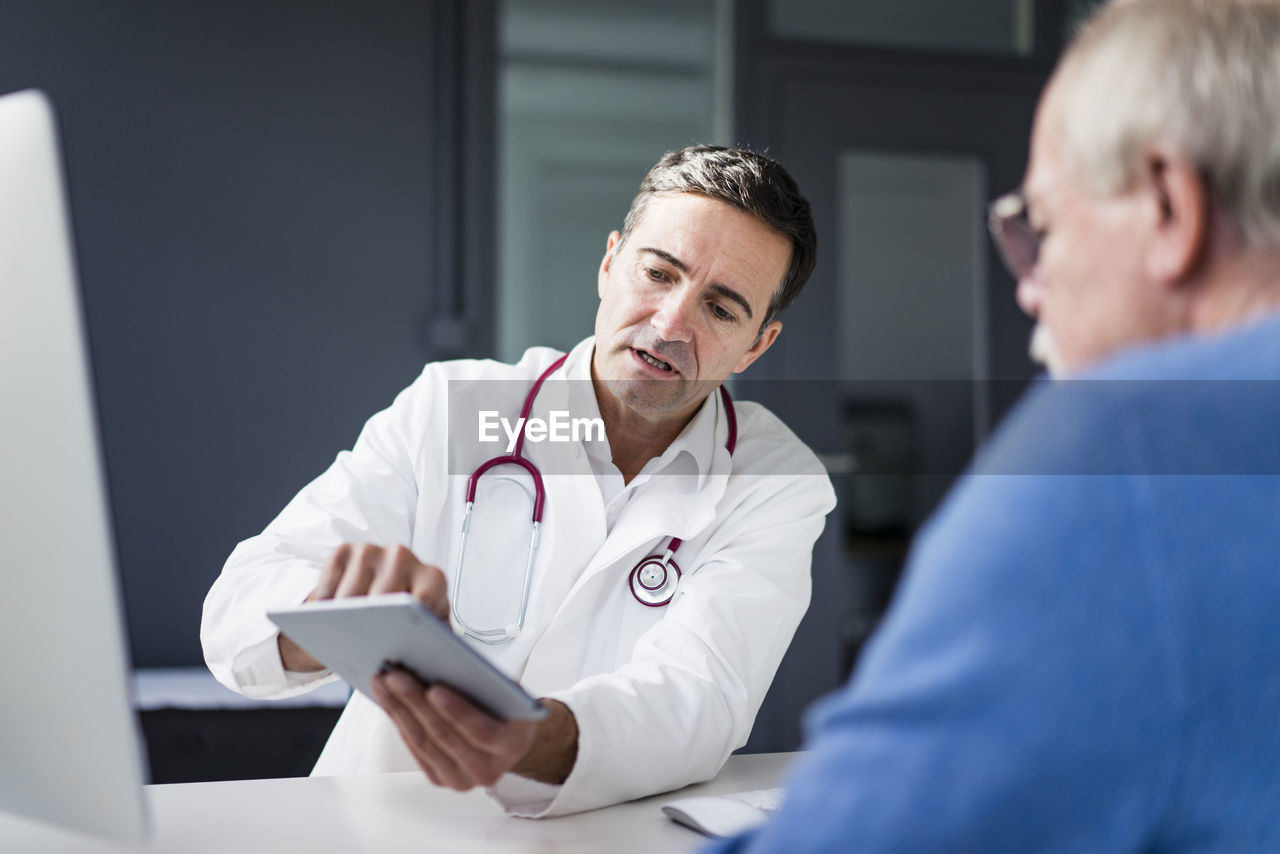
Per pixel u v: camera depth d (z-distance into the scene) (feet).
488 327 9.94
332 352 9.59
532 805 3.06
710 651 3.76
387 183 9.68
